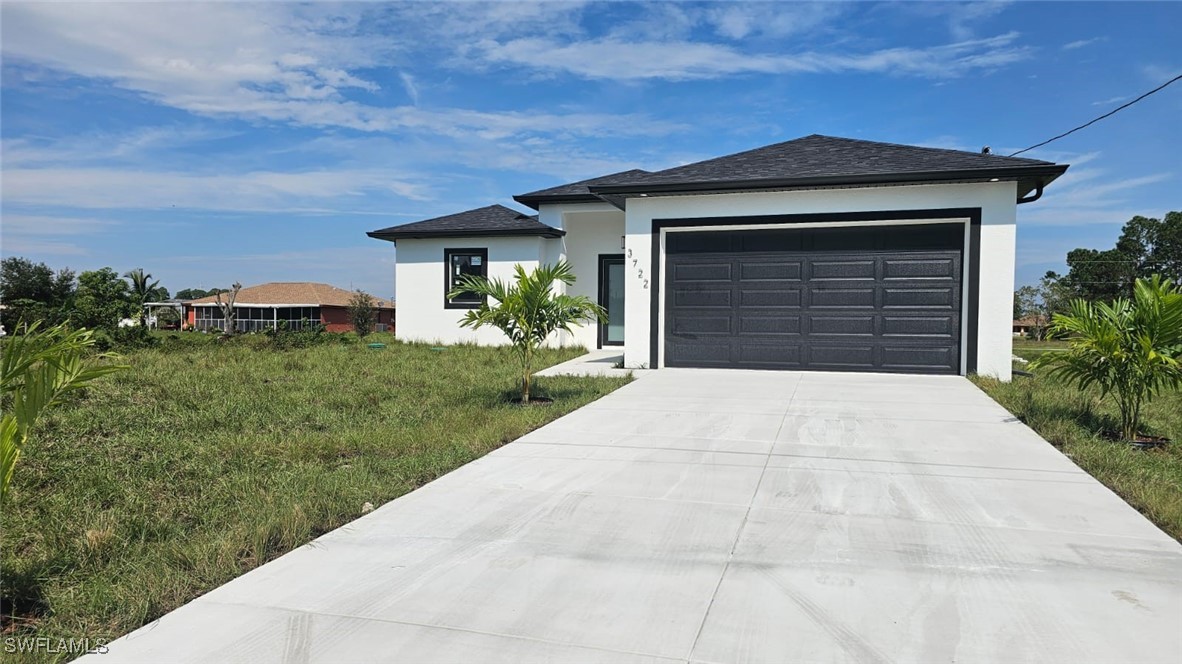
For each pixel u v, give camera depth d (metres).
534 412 8.06
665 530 4.27
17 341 3.21
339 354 14.81
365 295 27.48
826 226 11.49
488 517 4.55
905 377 10.86
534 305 8.80
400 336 18.44
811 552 3.89
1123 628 2.98
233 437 6.47
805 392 9.51
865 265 11.38
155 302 47.66
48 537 3.96
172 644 2.90
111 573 3.57
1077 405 8.00
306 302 48.00
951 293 10.99
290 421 7.43
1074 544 4.00
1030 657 2.74
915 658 2.74
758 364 11.96
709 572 3.62
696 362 12.29
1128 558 3.79
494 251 17.62
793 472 5.59
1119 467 5.56
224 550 3.78
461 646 2.87
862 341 11.42
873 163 11.44
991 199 10.66
